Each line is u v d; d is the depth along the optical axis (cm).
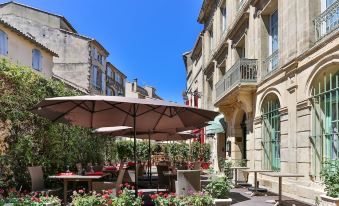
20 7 3253
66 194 905
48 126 1109
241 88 1505
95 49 3878
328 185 770
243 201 1069
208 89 2758
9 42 2148
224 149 2238
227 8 2098
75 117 858
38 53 2539
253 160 1529
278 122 1317
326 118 994
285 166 1197
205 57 2817
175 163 2025
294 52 1134
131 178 1187
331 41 911
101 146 1870
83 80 3581
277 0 1320
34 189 888
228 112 1920
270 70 1421
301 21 1086
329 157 969
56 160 1173
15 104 920
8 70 891
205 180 1341
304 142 1063
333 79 968
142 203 710
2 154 856
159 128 960
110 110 843
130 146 2520
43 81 1077
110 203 673
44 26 3444
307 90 1047
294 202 1016
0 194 764
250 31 1593
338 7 933
